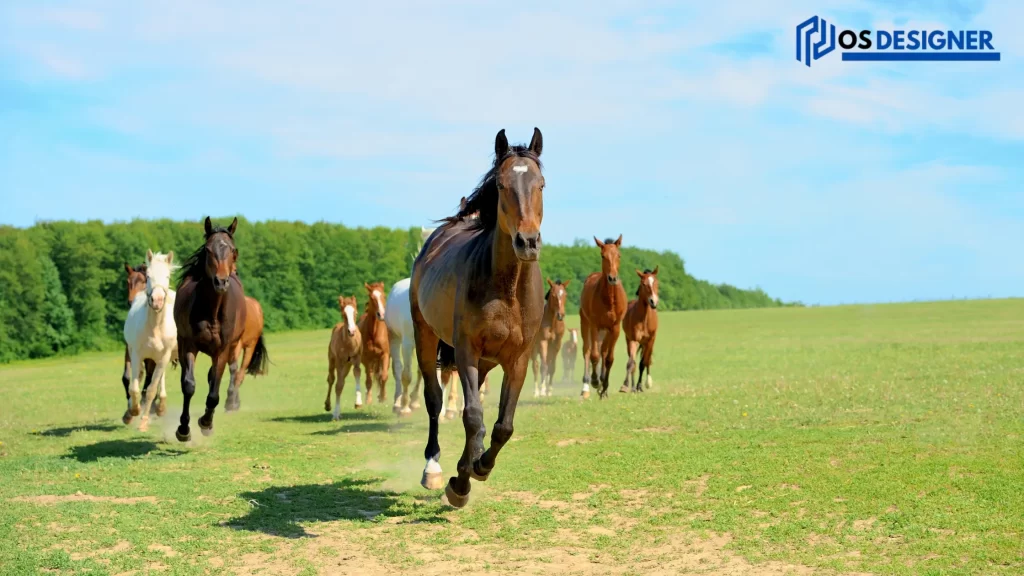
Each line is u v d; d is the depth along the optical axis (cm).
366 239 7194
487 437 1179
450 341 772
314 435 1277
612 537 657
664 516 704
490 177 713
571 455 982
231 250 1094
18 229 5138
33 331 5000
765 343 3688
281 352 4206
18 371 3753
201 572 588
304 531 695
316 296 6906
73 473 944
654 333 1822
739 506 725
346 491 840
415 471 945
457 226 864
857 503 709
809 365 2372
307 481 894
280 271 6638
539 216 656
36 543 652
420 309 832
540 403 1655
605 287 1619
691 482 825
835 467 848
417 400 1554
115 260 5538
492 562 604
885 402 1327
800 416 1216
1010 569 541
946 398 1342
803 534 639
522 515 730
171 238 6019
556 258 8531
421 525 708
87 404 1991
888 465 838
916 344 3027
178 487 859
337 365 1523
